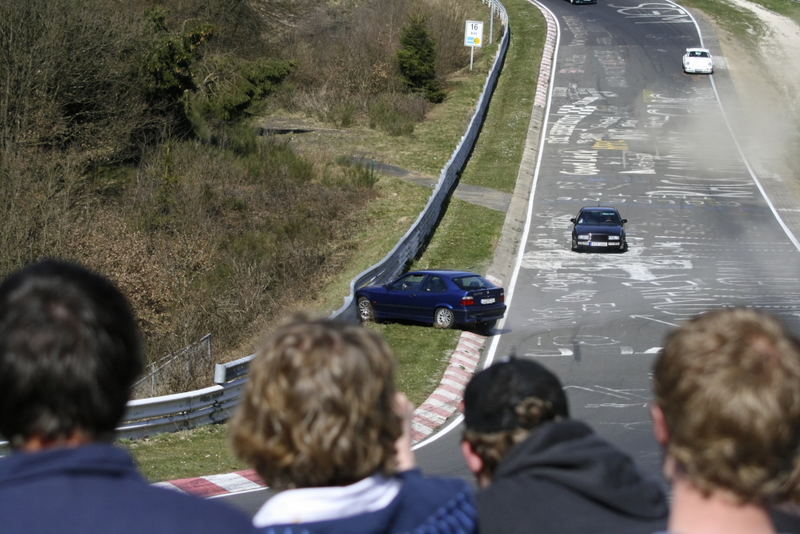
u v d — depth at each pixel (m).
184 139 99.25
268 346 7.05
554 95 147.75
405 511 6.97
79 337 5.66
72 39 80.94
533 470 7.75
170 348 57.53
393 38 153.00
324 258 79.69
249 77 105.12
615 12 195.38
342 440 6.68
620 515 7.54
